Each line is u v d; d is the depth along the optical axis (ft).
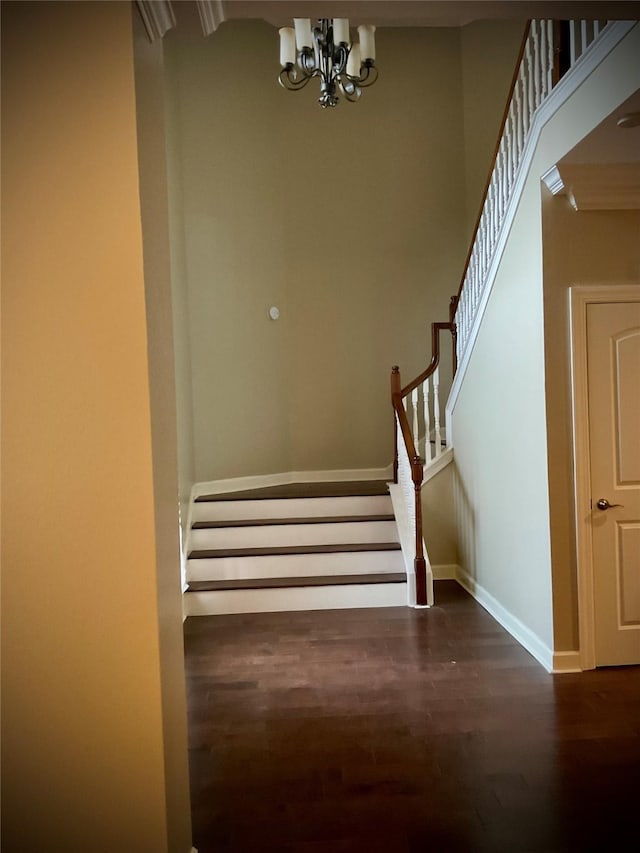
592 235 11.91
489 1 6.63
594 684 11.36
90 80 5.80
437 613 15.67
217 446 20.56
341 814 7.79
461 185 23.02
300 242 22.63
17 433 5.85
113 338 5.83
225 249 20.76
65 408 5.84
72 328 5.83
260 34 21.61
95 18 5.80
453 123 22.93
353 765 8.90
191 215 19.88
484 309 15.48
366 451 23.18
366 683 11.68
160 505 6.15
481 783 8.36
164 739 5.94
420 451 21.09
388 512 19.10
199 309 20.06
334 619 15.48
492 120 22.18
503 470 14.47
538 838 7.25
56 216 5.81
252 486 21.53
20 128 5.81
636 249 11.94
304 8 6.64
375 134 22.80
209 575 17.07
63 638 5.86
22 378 5.84
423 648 13.35
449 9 6.74
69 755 5.87
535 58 12.03
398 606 16.31
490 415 15.29
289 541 18.13
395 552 17.34
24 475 5.85
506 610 14.57
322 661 12.81
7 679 5.86
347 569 17.25
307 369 22.79
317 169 22.66
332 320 22.88
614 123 9.54
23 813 5.86
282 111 22.36
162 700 5.92
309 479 22.86
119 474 5.84
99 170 5.80
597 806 7.81
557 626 11.98
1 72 5.79
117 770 5.86
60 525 5.85
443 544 18.92
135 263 5.82
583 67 9.85
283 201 22.44
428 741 9.50
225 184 20.76
